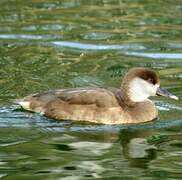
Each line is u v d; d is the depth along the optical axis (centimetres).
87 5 2461
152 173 1119
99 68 1756
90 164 1160
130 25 2192
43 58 1823
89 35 2064
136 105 1455
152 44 1980
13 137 1309
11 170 1130
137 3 2503
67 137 1318
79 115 1420
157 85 1470
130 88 1459
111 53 1889
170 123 1423
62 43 1972
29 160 1180
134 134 1352
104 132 1363
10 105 1479
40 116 1435
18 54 1855
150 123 1427
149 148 1262
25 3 2473
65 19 2253
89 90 1459
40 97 1474
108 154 1220
